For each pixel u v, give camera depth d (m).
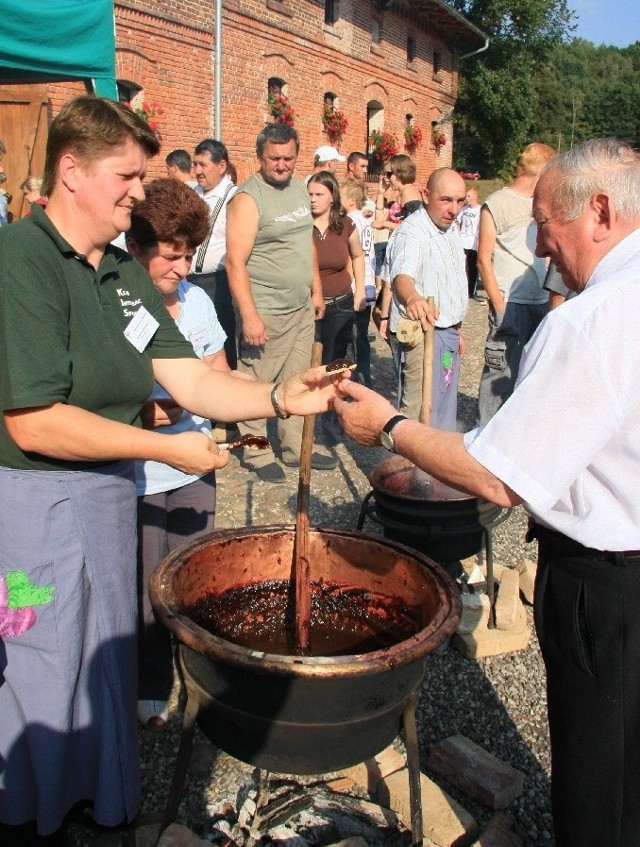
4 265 1.83
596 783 1.87
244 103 12.57
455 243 4.66
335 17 15.66
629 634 1.78
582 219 1.82
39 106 8.55
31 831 2.22
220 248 5.87
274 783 2.61
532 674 3.35
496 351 5.44
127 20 9.80
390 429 1.97
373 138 17.92
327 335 6.14
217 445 2.17
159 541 2.82
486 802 2.59
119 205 1.97
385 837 2.39
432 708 3.09
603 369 1.62
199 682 2.01
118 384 2.05
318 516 4.79
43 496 1.97
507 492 1.71
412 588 2.43
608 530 1.75
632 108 52.94
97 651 2.13
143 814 2.48
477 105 31.66
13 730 2.11
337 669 1.77
